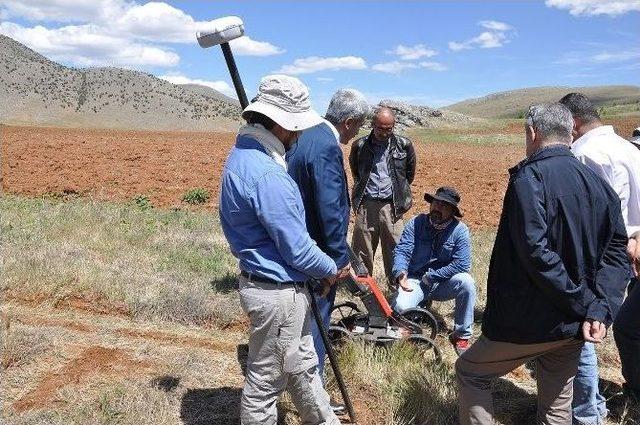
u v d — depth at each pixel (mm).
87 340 4973
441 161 24312
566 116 3338
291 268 3201
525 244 3156
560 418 3730
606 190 3324
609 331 5965
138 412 3963
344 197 3770
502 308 3393
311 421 3475
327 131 3701
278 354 3266
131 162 18172
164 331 5352
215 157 20469
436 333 5469
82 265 6332
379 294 4941
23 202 10344
